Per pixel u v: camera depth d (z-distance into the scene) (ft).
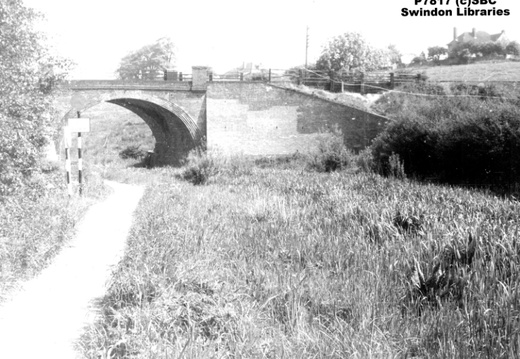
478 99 107.76
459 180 85.35
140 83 124.77
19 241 30.09
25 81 44.04
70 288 26.73
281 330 21.12
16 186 38.68
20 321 22.22
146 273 24.17
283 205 48.21
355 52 175.42
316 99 135.44
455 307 23.36
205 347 18.34
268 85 133.80
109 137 190.19
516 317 21.47
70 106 117.08
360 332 20.42
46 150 70.79
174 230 35.42
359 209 43.75
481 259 27.48
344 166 110.83
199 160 92.53
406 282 25.95
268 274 26.58
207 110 131.23
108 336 19.42
